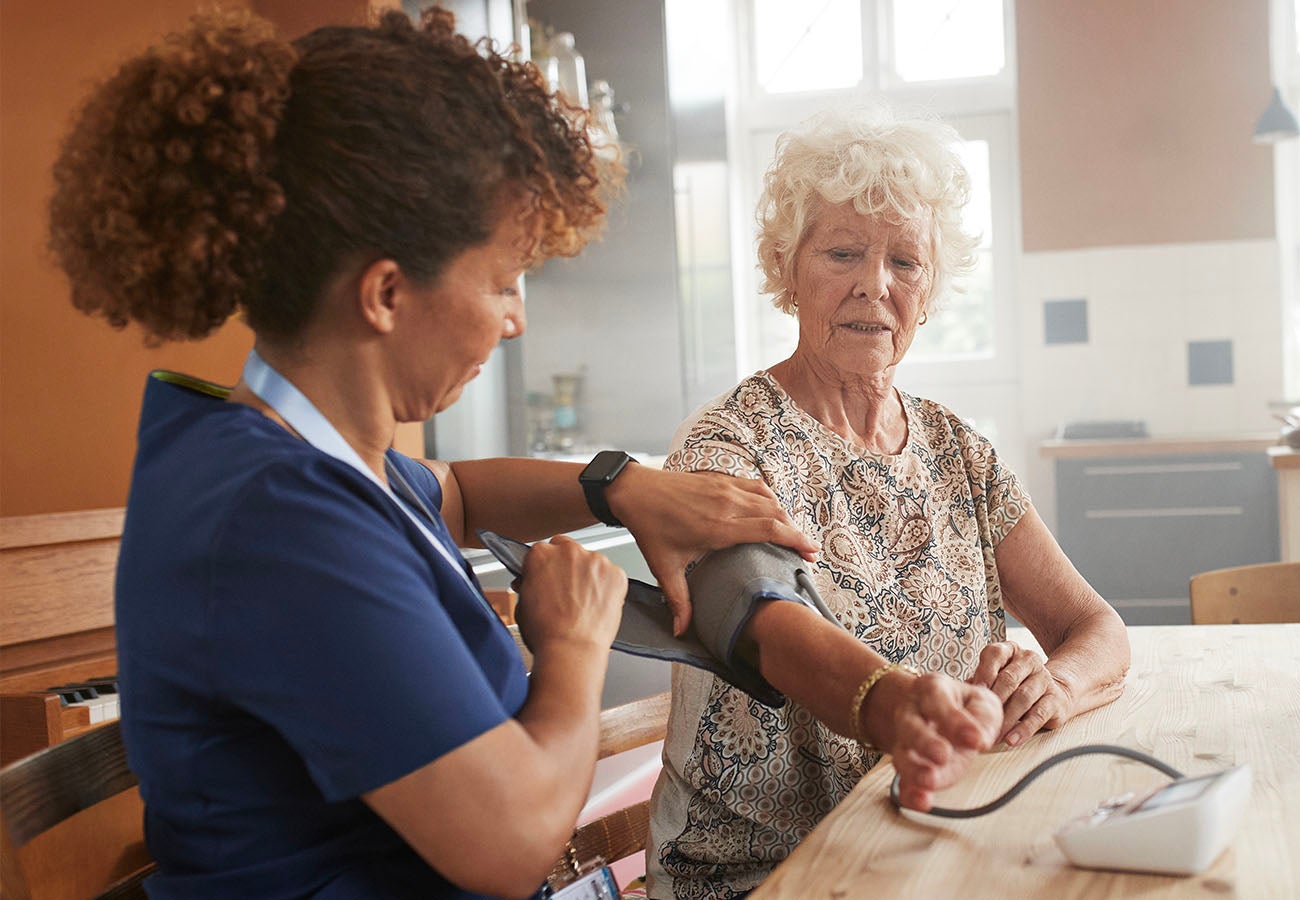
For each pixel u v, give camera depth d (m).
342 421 0.83
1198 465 4.81
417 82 0.78
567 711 0.82
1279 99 4.94
